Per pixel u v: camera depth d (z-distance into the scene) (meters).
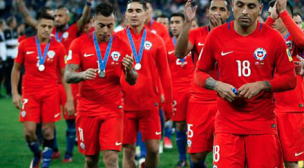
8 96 66.81
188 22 20.42
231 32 17.55
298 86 23.36
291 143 23.30
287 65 17.36
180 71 31.38
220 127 18.05
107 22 21.98
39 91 29.22
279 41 17.27
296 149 23.30
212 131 23.47
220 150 17.83
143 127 25.28
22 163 32.47
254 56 17.23
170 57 31.52
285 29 23.14
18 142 39.75
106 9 21.97
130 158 25.39
